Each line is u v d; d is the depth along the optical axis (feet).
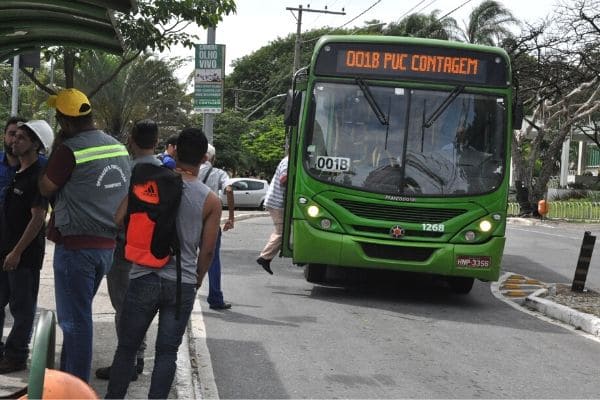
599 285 44.91
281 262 48.65
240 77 265.75
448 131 34.47
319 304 33.91
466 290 38.96
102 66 104.58
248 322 29.14
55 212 17.06
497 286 42.73
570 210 120.47
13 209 19.84
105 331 24.85
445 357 25.36
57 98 17.16
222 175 30.40
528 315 34.22
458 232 33.99
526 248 66.49
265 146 200.54
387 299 36.29
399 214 33.96
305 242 34.37
